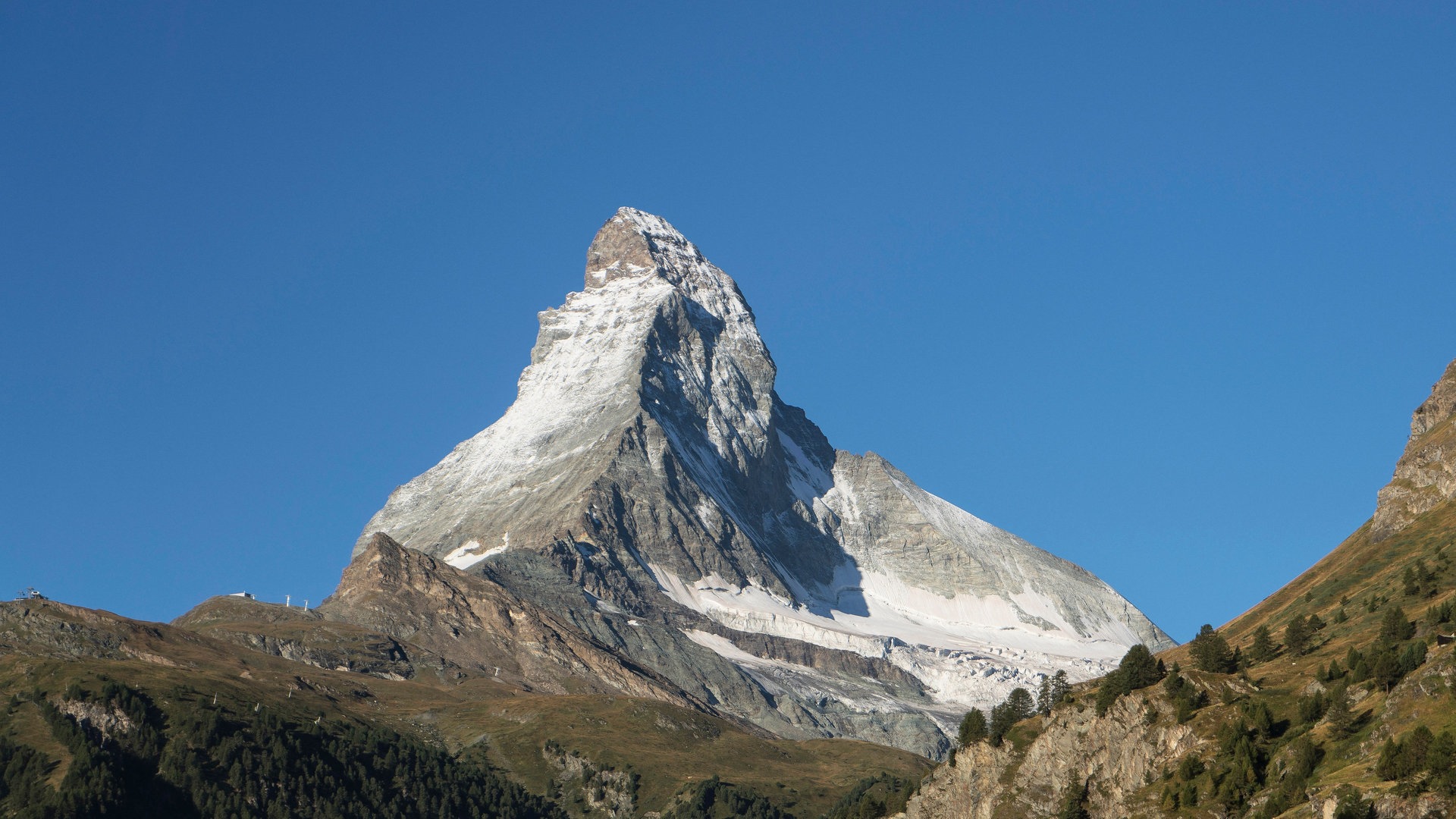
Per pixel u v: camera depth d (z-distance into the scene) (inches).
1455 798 6919.3
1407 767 7288.4
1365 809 7160.4
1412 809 6983.3
